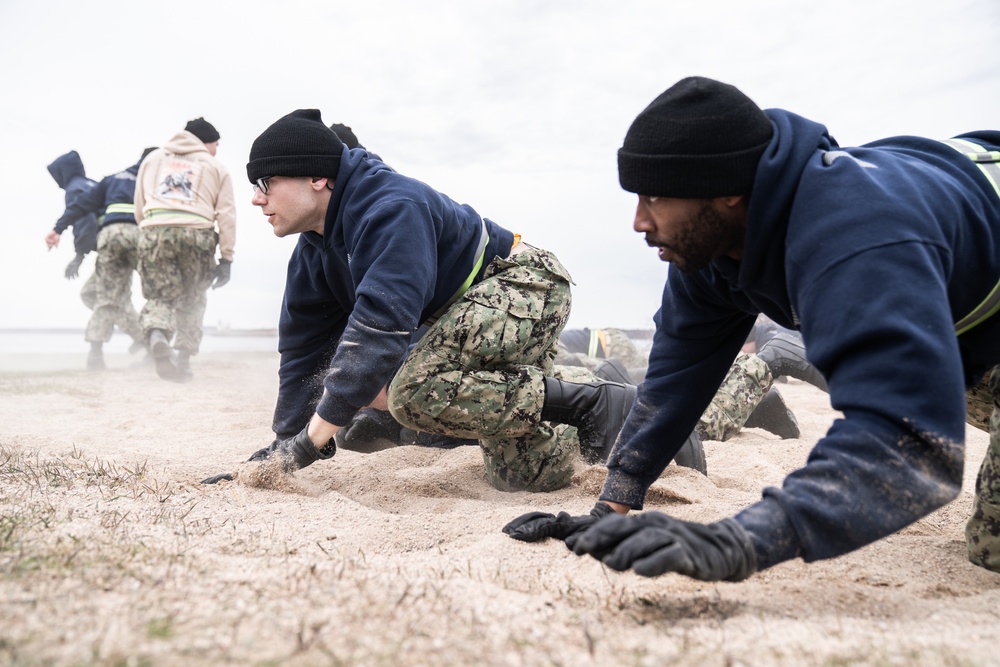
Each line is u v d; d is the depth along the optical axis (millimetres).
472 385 2621
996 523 1875
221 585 1410
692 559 1227
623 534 1297
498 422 2664
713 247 1582
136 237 7254
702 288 1818
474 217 2762
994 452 1879
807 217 1421
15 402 4918
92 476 2477
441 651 1205
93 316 7430
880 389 1270
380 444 3516
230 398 5566
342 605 1351
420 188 2541
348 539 2016
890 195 1395
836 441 1303
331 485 2840
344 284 2686
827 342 1325
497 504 2557
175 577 1441
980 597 1619
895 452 1253
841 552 1284
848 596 1592
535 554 1841
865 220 1357
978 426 2115
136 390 5828
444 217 2590
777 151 1497
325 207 2561
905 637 1318
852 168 1443
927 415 1251
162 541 1772
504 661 1190
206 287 6863
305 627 1241
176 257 6598
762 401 4020
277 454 2602
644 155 1494
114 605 1279
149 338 6535
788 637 1311
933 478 1254
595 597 1565
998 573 1886
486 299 2643
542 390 2707
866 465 1260
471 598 1443
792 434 4062
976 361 1706
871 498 1256
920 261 1318
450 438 3514
